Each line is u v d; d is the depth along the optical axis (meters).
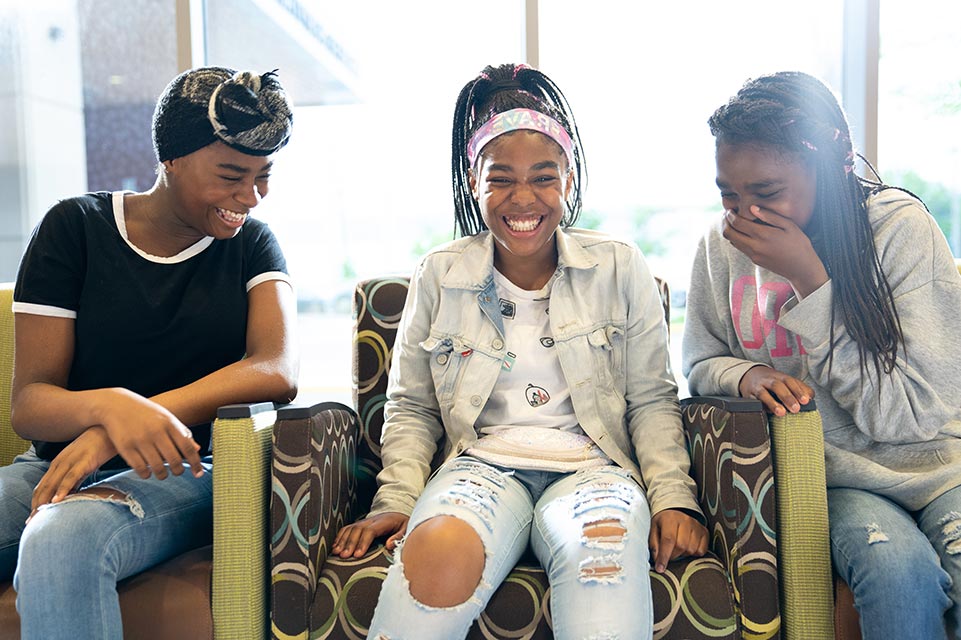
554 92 1.60
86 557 1.15
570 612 1.11
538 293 1.49
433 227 2.34
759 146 1.32
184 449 1.26
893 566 1.14
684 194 2.24
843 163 1.36
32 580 1.13
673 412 1.46
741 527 1.23
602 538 1.14
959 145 2.16
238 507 1.24
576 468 1.38
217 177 1.40
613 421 1.46
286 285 1.56
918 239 1.34
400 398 1.53
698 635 1.19
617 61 2.22
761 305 1.46
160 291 1.47
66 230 1.45
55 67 2.43
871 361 1.32
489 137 1.42
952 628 1.19
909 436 1.33
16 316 1.41
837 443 1.39
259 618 1.25
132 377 1.47
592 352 1.47
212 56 2.34
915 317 1.32
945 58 2.14
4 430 1.69
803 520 1.24
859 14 2.12
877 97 2.11
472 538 1.15
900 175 2.18
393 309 1.67
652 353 1.49
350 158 2.33
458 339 1.49
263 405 1.32
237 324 1.50
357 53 2.31
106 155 2.45
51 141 2.45
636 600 1.11
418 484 1.41
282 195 2.34
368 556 1.27
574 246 1.51
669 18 2.22
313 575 1.25
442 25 2.29
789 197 1.34
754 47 2.23
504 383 1.47
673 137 2.23
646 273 1.50
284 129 1.43
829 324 1.33
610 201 2.25
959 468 1.29
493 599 1.20
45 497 1.22
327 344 2.38
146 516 1.25
